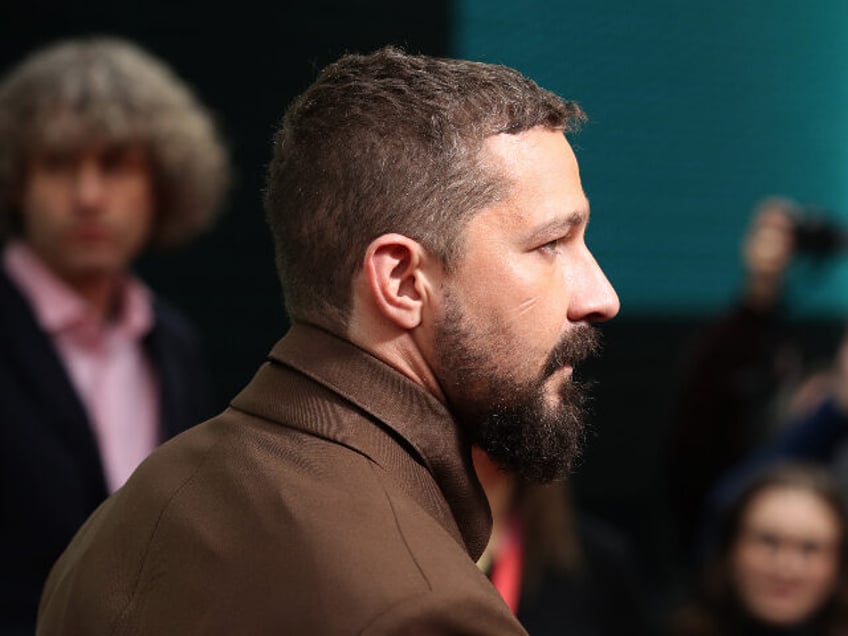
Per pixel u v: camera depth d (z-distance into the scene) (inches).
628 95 553.0
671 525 555.8
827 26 616.1
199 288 460.1
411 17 497.4
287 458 139.9
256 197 470.3
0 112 293.1
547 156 145.2
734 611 366.3
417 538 131.4
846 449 422.3
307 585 127.9
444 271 142.6
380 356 145.1
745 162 590.6
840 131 621.9
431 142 142.6
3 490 273.0
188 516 140.6
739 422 469.4
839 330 610.5
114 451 300.4
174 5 453.1
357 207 143.3
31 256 297.6
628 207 555.8
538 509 307.4
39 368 280.2
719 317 491.8
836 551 361.4
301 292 149.1
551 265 145.5
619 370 559.5
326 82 149.1
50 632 153.3
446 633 124.4
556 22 529.3
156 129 301.1
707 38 576.7
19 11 426.3
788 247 483.5
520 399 145.9
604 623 319.0
